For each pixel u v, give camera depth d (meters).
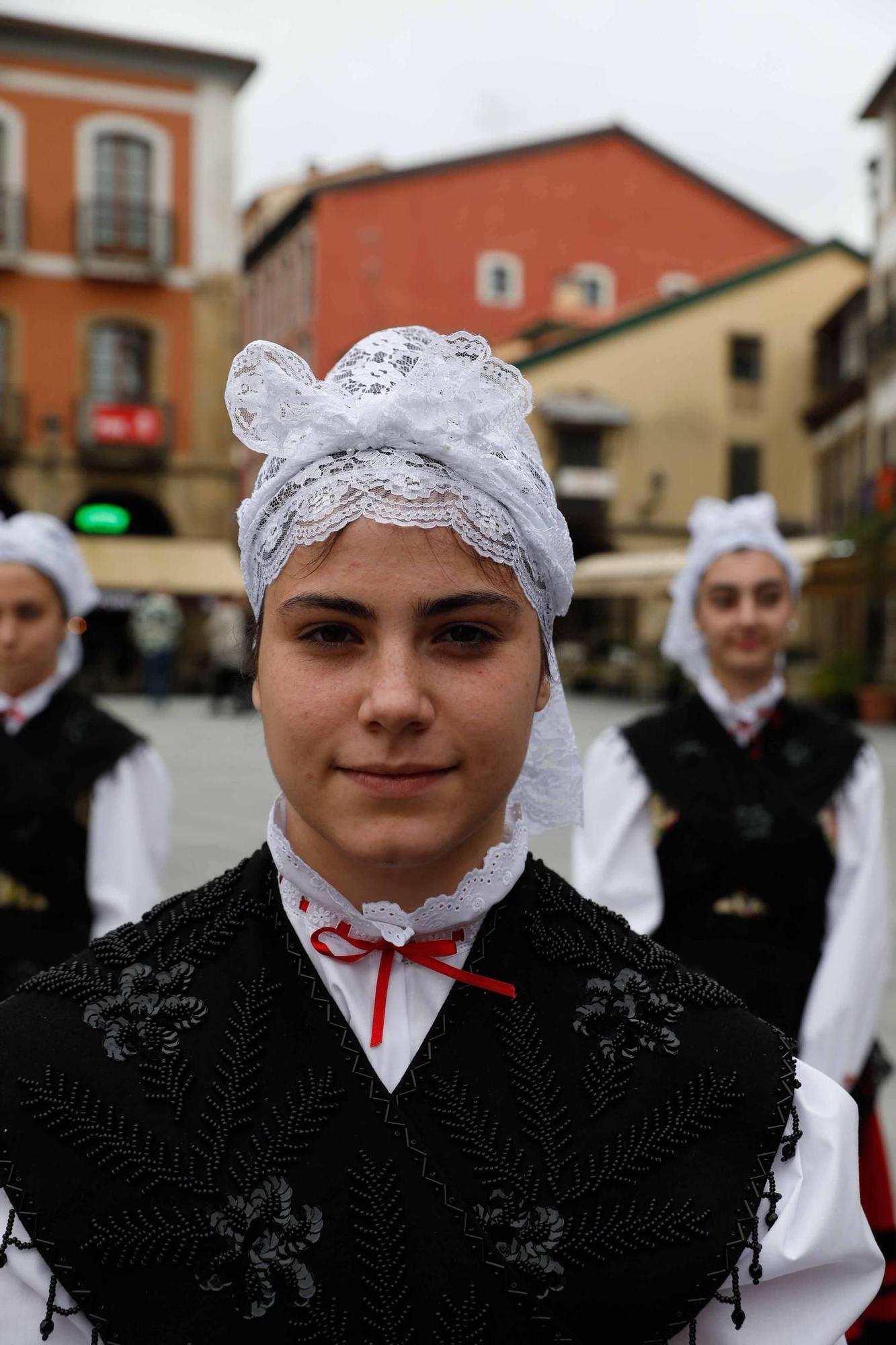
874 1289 1.26
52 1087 1.20
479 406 1.20
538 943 1.31
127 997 1.25
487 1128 1.19
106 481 23.75
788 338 28.22
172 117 23.52
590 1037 1.26
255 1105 1.20
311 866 1.26
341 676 1.18
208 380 24.03
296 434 1.23
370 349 1.30
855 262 28.44
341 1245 1.14
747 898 2.67
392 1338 1.11
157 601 18.91
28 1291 1.18
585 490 26.80
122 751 2.84
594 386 27.11
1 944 2.70
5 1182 1.17
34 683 2.89
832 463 26.98
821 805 2.69
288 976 1.26
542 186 29.62
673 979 1.32
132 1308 1.14
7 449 23.06
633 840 2.77
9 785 2.74
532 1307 1.13
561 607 1.37
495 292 29.17
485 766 1.18
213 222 23.84
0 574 2.84
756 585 2.84
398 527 1.16
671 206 31.06
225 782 10.27
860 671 18.42
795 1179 1.24
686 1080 1.24
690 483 27.59
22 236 22.88
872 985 2.59
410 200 27.94
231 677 17.61
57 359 23.36
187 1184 1.16
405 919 1.22
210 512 24.12
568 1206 1.17
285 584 1.21
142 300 23.66
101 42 22.86
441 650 1.18
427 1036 1.24
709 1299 1.18
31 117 22.89
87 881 2.76
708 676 2.93
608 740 2.87
